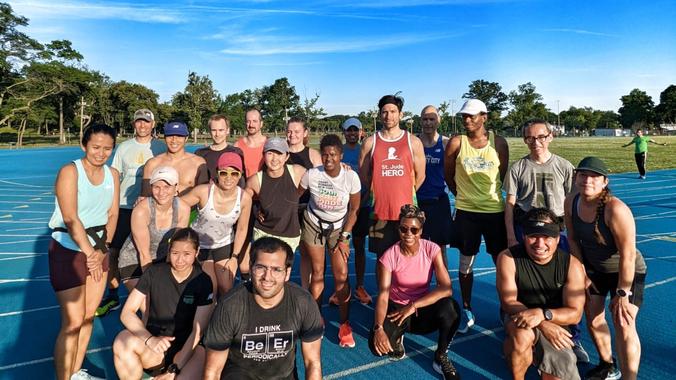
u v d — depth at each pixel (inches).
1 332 169.9
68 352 126.2
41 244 313.3
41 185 638.5
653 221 366.9
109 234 141.6
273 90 2760.8
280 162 162.6
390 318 147.4
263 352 109.2
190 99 2285.9
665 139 2255.2
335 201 163.8
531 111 3779.5
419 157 179.3
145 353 120.3
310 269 185.9
